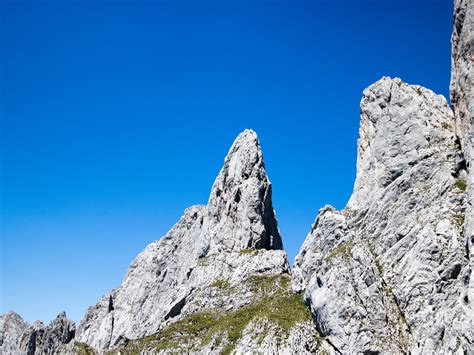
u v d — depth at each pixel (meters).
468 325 93.31
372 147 141.50
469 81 115.19
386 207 130.75
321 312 125.31
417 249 115.69
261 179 199.62
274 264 173.25
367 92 148.62
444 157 125.44
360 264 124.38
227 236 192.75
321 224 143.75
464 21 117.44
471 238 103.19
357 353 115.62
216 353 140.38
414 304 112.12
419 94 138.50
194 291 179.62
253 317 145.38
